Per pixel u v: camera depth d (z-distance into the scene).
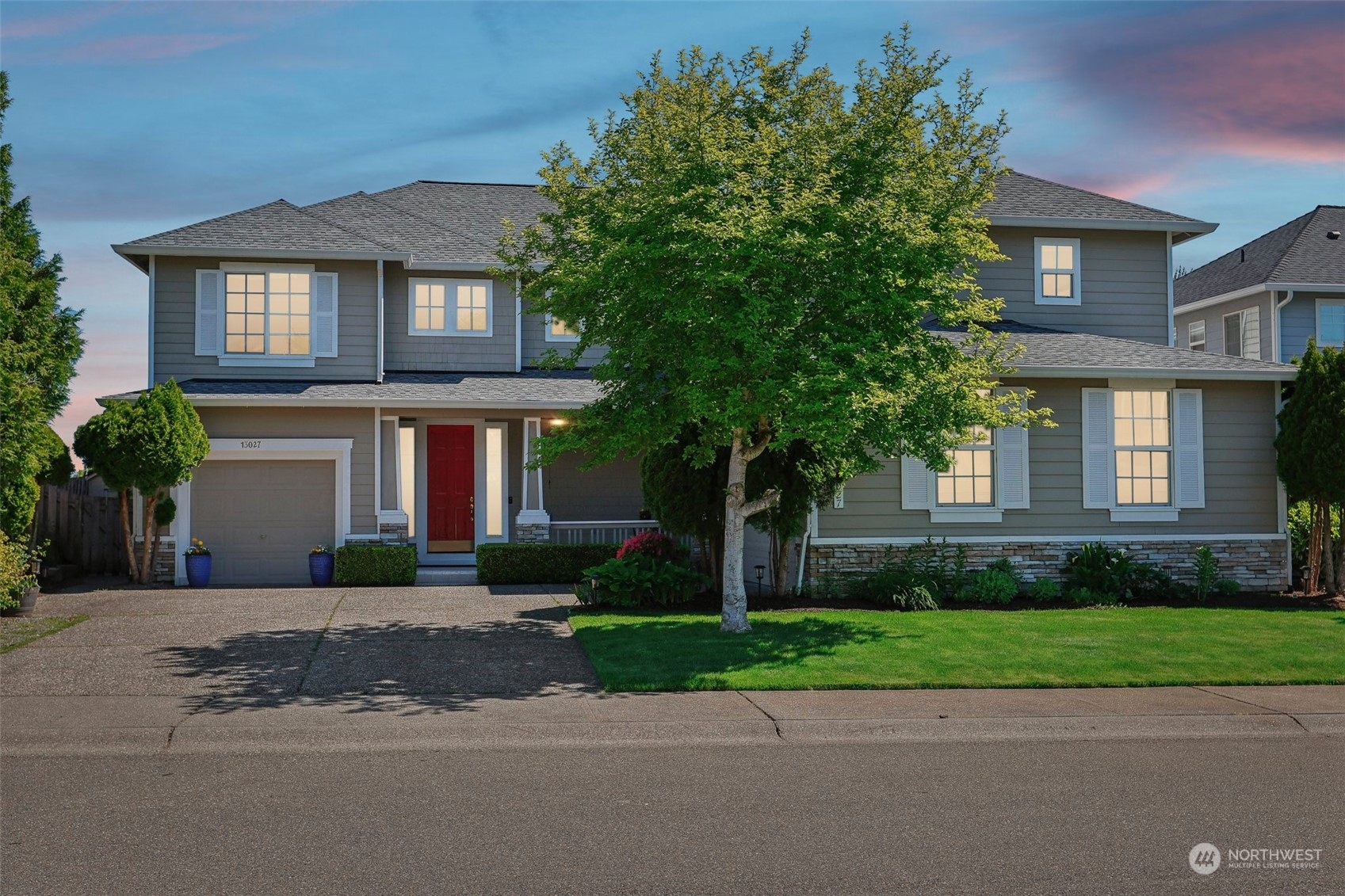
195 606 14.99
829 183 12.10
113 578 19.05
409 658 11.34
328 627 13.26
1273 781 7.22
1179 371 17.23
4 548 13.77
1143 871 5.43
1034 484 17.33
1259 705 9.52
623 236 11.95
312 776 7.25
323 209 23.06
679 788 6.96
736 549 13.01
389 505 19.17
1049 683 10.27
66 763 7.57
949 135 13.07
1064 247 21.47
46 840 5.88
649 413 13.09
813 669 10.69
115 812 6.38
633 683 10.02
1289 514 18.80
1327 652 11.79
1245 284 26.98
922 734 8.66
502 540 20.77
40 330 14.57
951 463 13.22
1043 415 14.73
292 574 18.81
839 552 16.64
